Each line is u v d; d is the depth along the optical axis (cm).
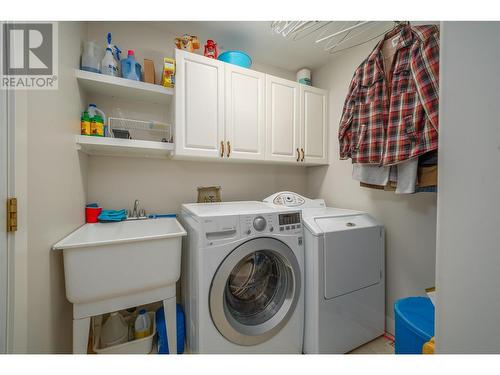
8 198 63
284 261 129
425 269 143
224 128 157
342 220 146
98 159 151
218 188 185
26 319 70
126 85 132
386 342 150
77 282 89
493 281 45
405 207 154
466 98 49
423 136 111
